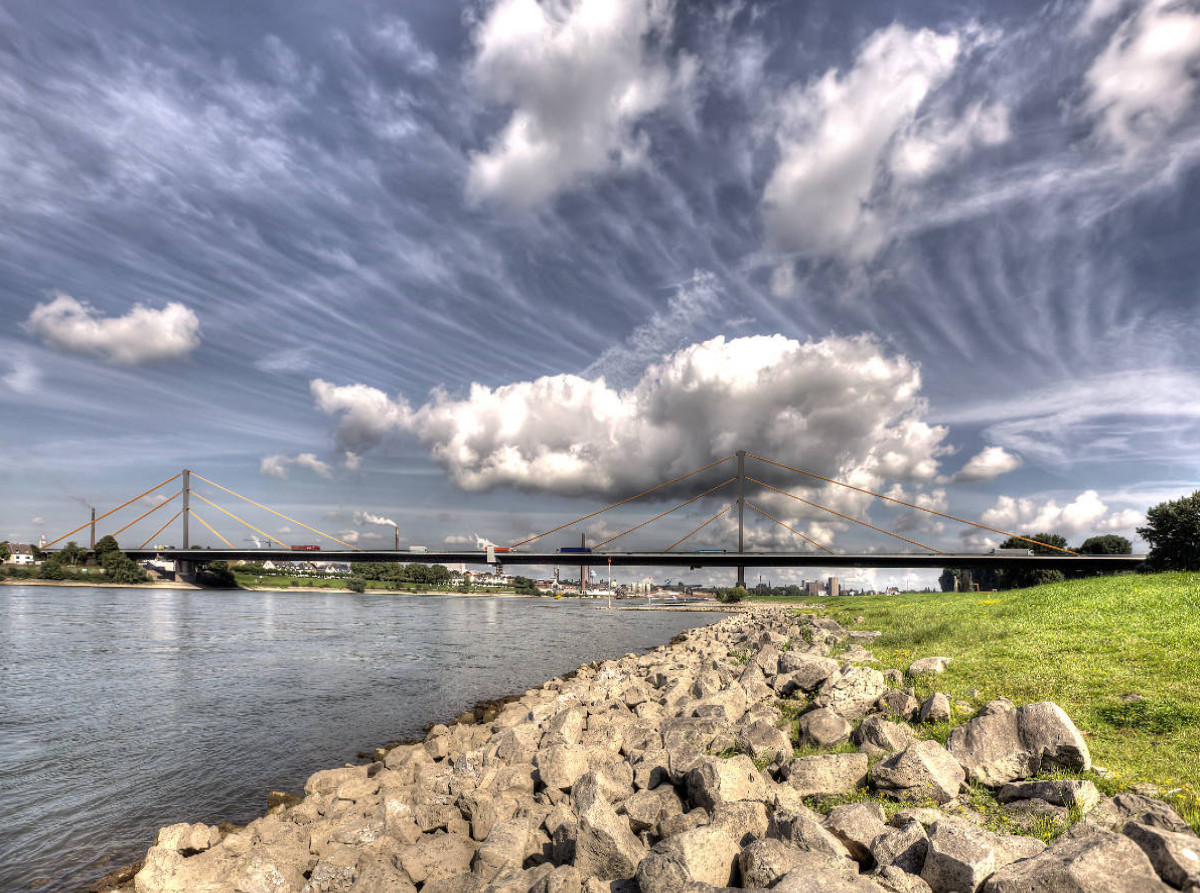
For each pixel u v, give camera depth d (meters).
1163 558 41.53
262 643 54.62
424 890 9.14
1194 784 9.65
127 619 76.00
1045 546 109.44
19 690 32.91
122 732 24.48
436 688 34.03
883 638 25.31
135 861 13.60
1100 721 12.91
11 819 16.06
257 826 13.22
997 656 18.70
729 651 31.25
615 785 10.57
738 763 10.02
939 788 9.67
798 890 6.35
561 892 7.60
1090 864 6.26
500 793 11.79
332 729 25.06
